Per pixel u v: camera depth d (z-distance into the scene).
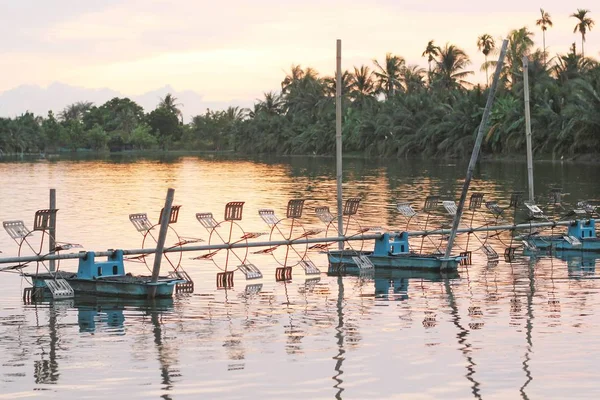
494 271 27.09
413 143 120.50
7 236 35.66
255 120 172.00
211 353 17.22
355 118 139.12
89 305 22.00
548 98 101.19
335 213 44.91
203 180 77.50
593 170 80.38
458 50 132.12
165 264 28.81
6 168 103.50
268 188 66.38
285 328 19.30
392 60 143.75
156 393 14.77
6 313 21.09
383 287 24.47
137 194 60.03
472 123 110.50
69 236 35.81
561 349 17.19
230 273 26.17
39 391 14.91
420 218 41.97
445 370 15.89
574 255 30.36
